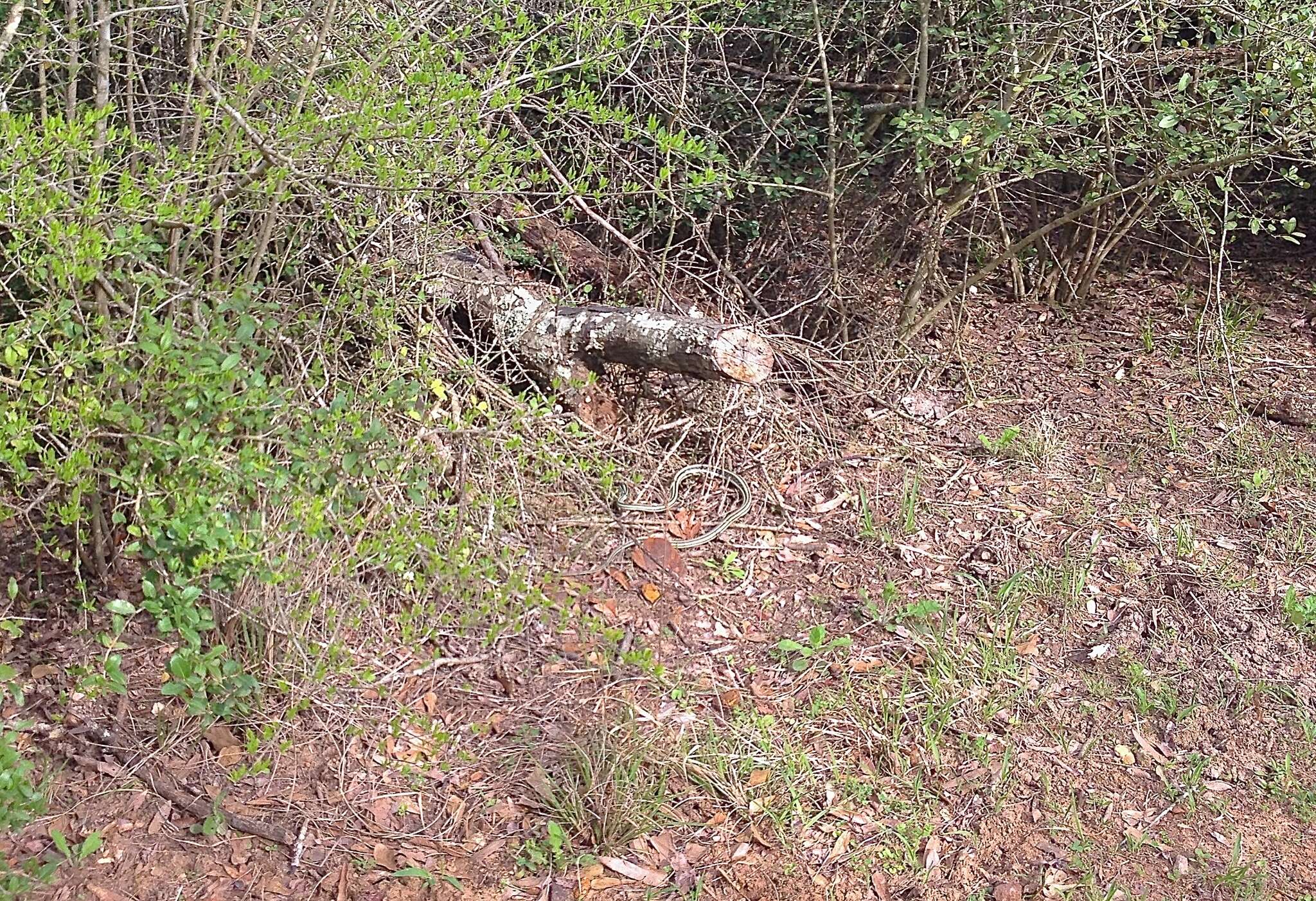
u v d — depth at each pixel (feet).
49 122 8.64
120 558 11.60
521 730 10.96
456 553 11.19
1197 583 13.60
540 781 10.38
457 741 10.80
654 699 11.55
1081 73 15.74
